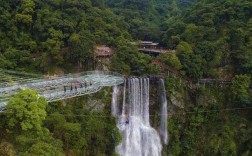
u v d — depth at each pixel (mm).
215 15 99875
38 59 76250
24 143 50906
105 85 73688
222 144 84062
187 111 86062
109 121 76625
